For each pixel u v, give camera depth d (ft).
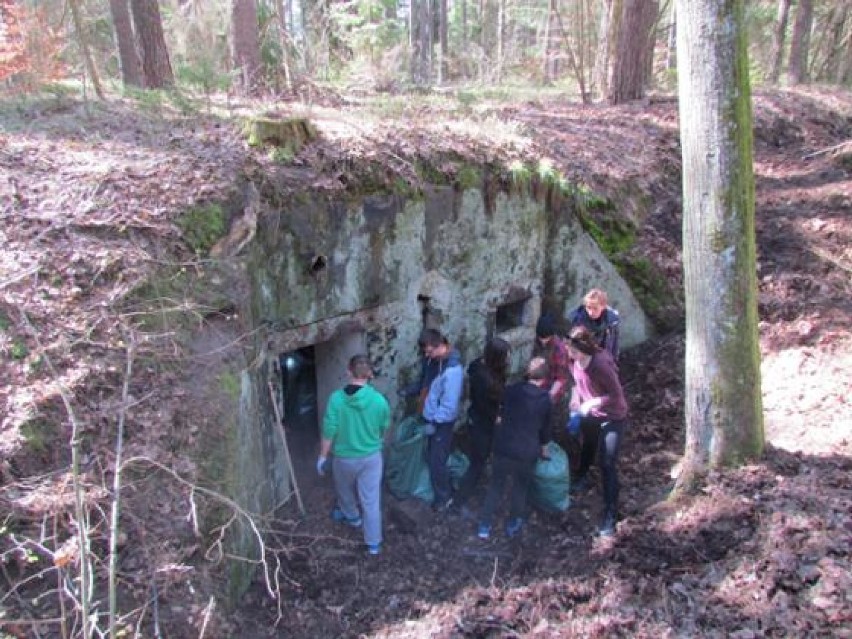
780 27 56.80
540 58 56.80
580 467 19.72
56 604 10.98
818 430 18.83
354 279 19.74
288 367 22.77
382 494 19.80
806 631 12.12
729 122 14.79
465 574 16.65
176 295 15.11
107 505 12.01
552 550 17.29
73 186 16.20
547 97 41.32
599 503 19.12
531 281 25.53
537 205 24.89
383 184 19.90
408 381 22.22
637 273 27.48
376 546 17.39
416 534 18.35
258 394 17.04
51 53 29.04
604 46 40.88
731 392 16.22
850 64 56.49
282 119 18.71
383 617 14.96
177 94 24.68
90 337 13.58
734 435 16.49
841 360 22.06
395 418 21.99
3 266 13.97
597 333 20.36
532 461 17.34
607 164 28.76
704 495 16.39
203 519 12.99
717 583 13.84
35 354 12.98
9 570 11.06
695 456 17.03
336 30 49.67
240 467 14.79
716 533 15.19
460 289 23.04
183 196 16.44
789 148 37.76
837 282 26.12
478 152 23.13
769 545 14.23
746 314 15.84
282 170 18.16
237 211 17.04
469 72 58.03
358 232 19.51
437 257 21.97
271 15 39.60
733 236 15.35
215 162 17.72
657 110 36.35
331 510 19.17
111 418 12.95
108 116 21.77
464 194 22.26
